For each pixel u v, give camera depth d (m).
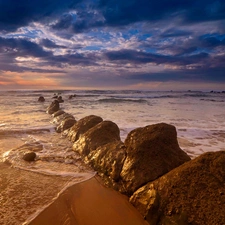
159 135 4.42
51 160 6.10
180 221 2.80
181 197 2.99
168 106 22.78
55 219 3.39
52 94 48.84
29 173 5.16
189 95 49.50
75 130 8.23
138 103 26.89
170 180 3.27
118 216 3.47
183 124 11.77
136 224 3.27
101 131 6.55
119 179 4.47
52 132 9.93
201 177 3.05
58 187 4.45
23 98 34.97
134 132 4.87
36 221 3.32
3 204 3.76
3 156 6.37
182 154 4.31
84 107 21.48
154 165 4.04
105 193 4.24
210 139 8.59
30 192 4.21
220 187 2.83
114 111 17.84
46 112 17.03
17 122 12.27
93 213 3.56
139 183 3.90
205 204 2.75
